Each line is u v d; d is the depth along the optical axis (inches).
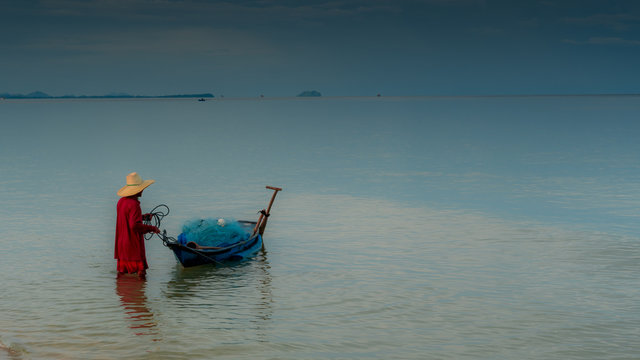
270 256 594.2
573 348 380.5
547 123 3070.9
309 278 524.7
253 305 458.3
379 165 1334.9
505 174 1173.7
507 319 428.8
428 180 1103.6
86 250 609.3
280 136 2273.6
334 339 395.5
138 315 434.6
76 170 1254.9
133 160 1449.3
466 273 537.3
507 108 6491.1
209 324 419.8
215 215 794.8
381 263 569.6
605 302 461.4
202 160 1451.8
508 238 663.1
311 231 699.4
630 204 853.2
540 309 448.1
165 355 368.8
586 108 6205.7
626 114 4296.3
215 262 560.7
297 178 1136.8
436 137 2160.4
